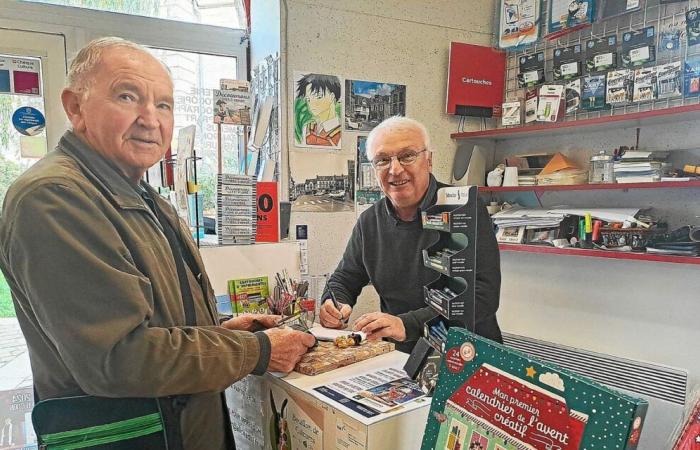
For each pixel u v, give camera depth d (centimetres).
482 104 270
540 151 265
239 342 95
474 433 67
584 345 244
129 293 80
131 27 237
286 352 105
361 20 246
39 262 75
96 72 93
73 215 78
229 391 129
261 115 211
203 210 215
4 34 211
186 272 105
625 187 201
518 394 63
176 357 84
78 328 76
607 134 235
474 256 93
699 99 198
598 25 231
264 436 114
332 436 90
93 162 92
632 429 52
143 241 92
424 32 262
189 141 167
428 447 73
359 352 116
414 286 169
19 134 217
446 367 74
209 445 103
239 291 162
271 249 169
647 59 210
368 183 253
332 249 247
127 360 79
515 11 262
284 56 229
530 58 256
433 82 267
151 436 88
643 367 213
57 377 86
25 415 216
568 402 58
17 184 80
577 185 219
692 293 206
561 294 253
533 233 237
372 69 251
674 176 191
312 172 240
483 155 276
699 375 204
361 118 249
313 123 238
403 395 94
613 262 231
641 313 222
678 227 208
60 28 221
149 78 97
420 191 162
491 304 145
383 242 177
